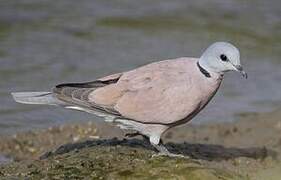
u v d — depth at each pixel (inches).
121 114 449.4
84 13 892.6
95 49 794.2
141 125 456.4
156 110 449.4
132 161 446.3
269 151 555.5
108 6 919.7
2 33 815.1
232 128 622.8
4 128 605.6
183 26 884.6
